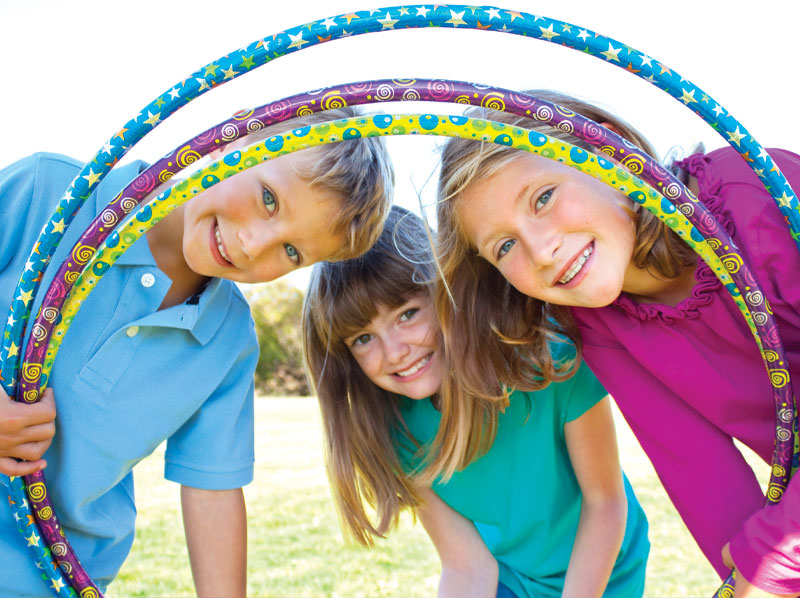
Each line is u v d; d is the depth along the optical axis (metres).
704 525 1.52
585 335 1.58
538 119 1.12
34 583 1.35
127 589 2.83
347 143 1.45
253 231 1.36
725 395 1.45
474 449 1.68
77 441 1.38
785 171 1.41
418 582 2.94
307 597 2.78
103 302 1.41
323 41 1.11
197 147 1.11
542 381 1.63
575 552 1.69
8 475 1.27
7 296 1.38
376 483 1.78
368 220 1.47
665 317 1.46
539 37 1.13
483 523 1.82
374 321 1.66
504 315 1.59
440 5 1.10
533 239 1.34
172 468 1.53
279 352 9.60
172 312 1.42
